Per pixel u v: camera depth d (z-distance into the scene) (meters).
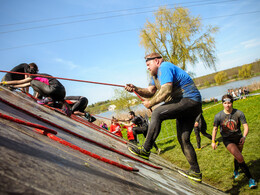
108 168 1.45
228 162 5.24
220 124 3.91
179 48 25.66
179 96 2.63
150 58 2.79
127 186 1.23
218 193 3.11
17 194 0.56
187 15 24.72
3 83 4.08
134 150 3.04
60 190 0.73
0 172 0.62
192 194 2.01
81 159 1.33
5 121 1.27
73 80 3.13
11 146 0.88
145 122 8.00
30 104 3.50
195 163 3.00
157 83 2.91
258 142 5.59
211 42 25.09
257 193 3.45
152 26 25.38
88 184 0.94
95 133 3.92
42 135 1.49
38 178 0.73
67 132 2.27
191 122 2.84
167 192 1.60
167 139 10.97
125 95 28.98
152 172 2.25
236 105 14.70
